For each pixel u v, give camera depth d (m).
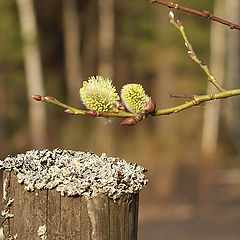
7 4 22.88
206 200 14.86
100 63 25.92
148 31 25.45
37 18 26.05
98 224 2.11
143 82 27.34
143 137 23.73
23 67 23.92
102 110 1.82
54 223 2.14
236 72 26.08
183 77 26.06
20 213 2.19
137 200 2.25
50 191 2.14
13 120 23.50
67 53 25.97
